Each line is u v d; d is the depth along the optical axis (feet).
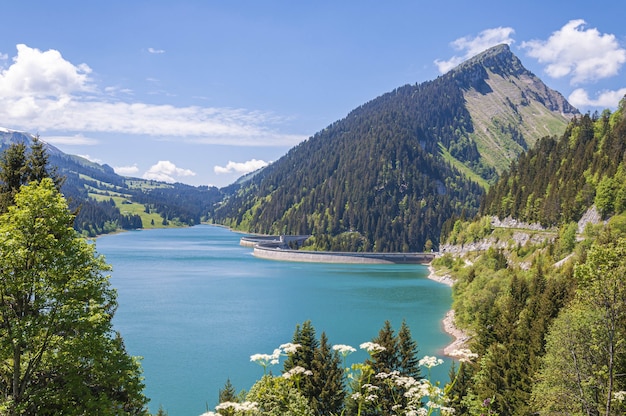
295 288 516.73
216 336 301.63
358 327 335.06
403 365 171.63
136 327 322.96
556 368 118.93
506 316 192.34
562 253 418.10
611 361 98.22
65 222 94.32
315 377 157.58
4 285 85.10
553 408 117.08
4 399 83.35
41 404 86.58
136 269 654.12
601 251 102.83
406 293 490.49
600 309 106.52
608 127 633.61
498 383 153.89
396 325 340.18
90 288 91.50
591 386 110.93
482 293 308.60
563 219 520.83
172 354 262.67
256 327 327.88
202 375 230.27
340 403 159.63
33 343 86.48
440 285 556.92
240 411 50.24
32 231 88.22
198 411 190.19
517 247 531.09
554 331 126.00
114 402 96.22
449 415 47.80
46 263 89.86
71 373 87.20
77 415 84.48
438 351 272.51
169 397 204.13
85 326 89.15
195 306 399.44
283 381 58.39
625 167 456.86
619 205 430.20
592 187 496.23
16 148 130.72
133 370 96.53
